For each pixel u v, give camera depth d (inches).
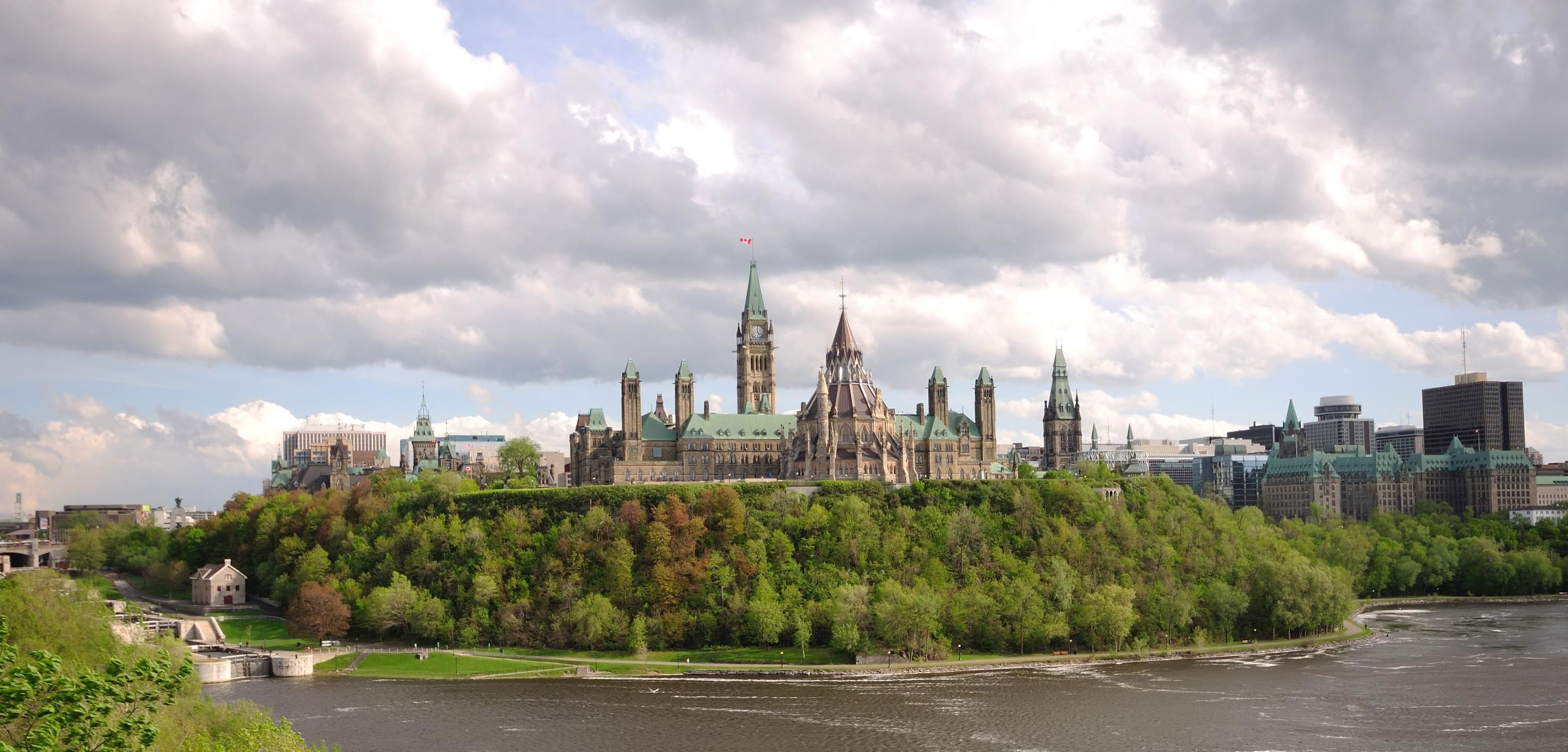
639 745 7588.6
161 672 3378.4
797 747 7564.0
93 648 6594.5
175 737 5433.1
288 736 5536.4
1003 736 7815.0
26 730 3449.8
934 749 7509.8
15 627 6225.4
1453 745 7593.5
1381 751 7475.4
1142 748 7559.1
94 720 3137.3
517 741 7696.9
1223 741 7716.5
